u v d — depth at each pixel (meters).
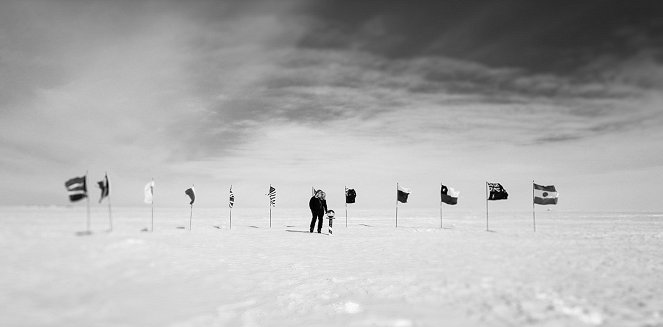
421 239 16.44
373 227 23.84
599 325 4.96
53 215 24.44
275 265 9.69
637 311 5.50
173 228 18.30
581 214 52.00
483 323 5.09
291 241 15.16
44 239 9.62
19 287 6.05
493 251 12.51
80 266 7.45
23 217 20.41
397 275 8.50
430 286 7.35
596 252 12.11
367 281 7.96
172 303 6.06
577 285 7.22
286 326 5.38
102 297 5.96
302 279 8.17
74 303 5.63
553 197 20.12
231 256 10.64
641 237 17.19
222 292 6.93
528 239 16.38
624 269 9.03
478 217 41.00
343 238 16.73
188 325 5.22
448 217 40.72
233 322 5.47
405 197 23.81
